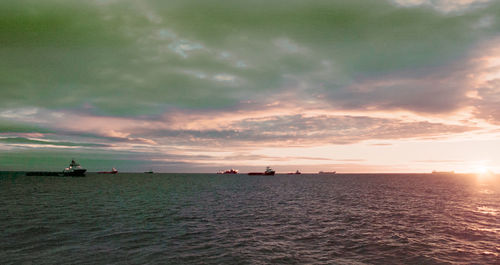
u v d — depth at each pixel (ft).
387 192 272.10
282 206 163.63
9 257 66.23
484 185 427.33
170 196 227.61
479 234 91.09
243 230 96.63
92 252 70.54
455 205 168.14
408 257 68.08
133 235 88.02
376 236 88.17
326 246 77.25
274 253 70.85
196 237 86.38
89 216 122.21
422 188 337.11
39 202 173.37
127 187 347.97
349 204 173.17
